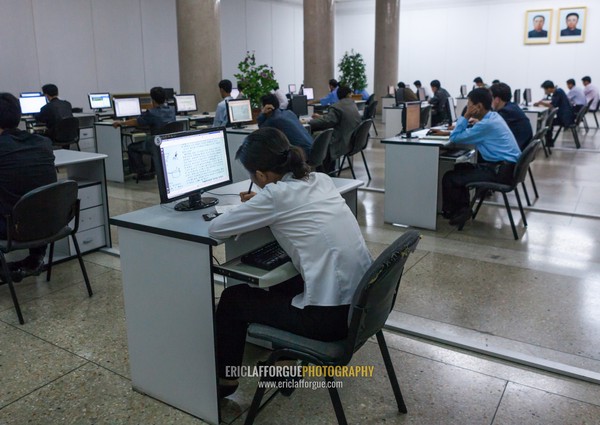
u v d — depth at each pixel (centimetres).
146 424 184
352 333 148
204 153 214
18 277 282
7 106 259
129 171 636
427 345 234
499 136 379
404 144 398
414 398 196
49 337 245
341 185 246
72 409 192
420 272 315
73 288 302
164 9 1084
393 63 1318
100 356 229
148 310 189
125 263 192
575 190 527
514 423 181
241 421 185
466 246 362
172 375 190
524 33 1370
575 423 181
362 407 191
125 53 1009
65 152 363
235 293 179
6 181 255
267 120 445
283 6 1469
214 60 783
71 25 901
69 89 907
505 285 295
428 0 1475
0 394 201
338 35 1630
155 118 572
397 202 411
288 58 1512
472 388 202
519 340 235
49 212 255
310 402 195
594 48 1295
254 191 234
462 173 394
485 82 1445
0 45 796
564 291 287
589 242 368
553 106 789
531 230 398
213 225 165
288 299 170
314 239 160
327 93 1103
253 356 230
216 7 775
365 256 169
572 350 227
